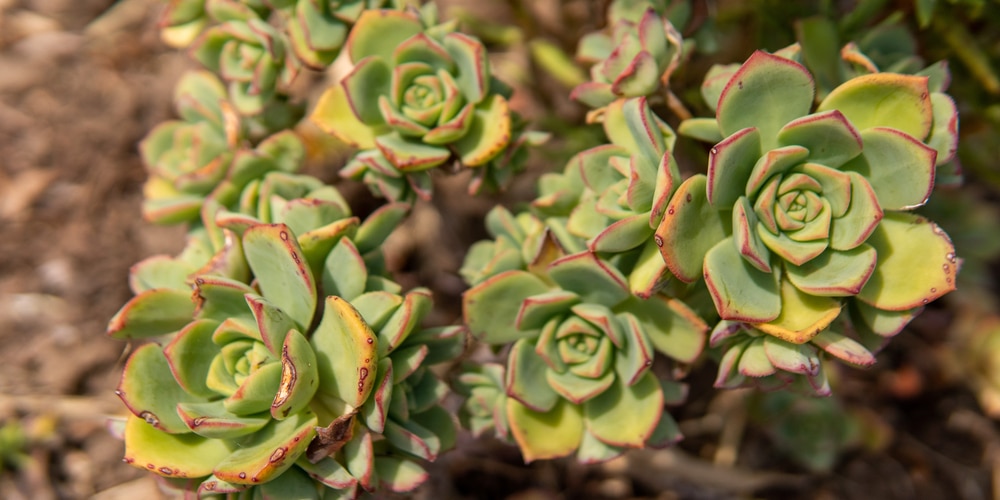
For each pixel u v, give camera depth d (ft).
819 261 1.53
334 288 1.61
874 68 1.65
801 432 2.18
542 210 1.73
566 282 1.61
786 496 2.19
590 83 1.70
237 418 1.52
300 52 1.77
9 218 2.29
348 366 1.50
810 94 1.50
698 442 2.21
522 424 1.66
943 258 1.50
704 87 1.64
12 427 2.13
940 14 1.86
